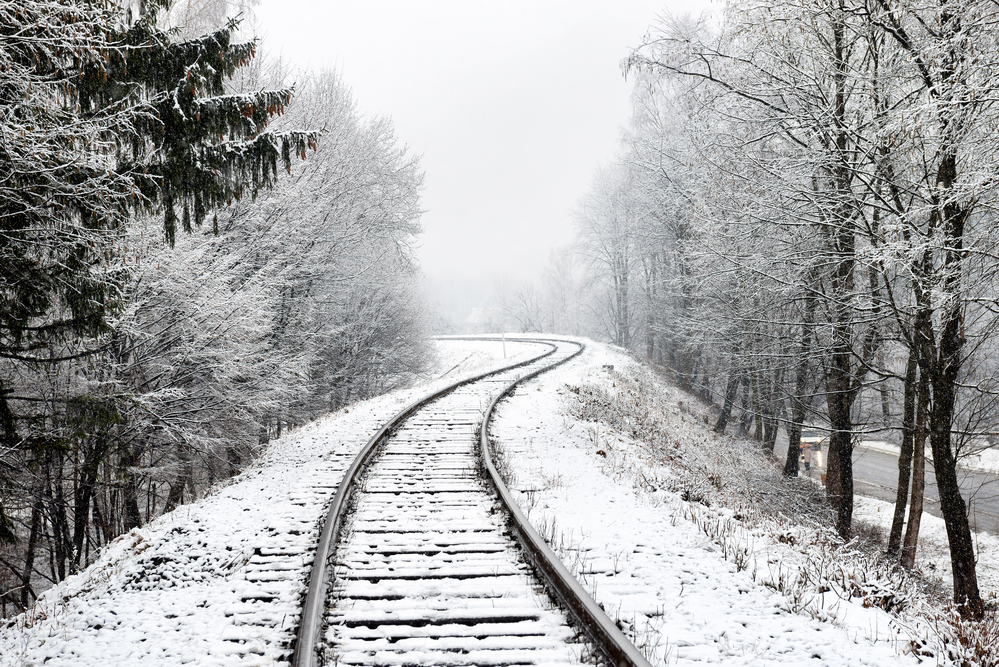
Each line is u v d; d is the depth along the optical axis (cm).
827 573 630
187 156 851
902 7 891
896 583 681
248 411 1678
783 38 1058
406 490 874
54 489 1281
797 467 2014
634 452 1292
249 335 1538
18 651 518
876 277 1177
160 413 1384
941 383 998
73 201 729
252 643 465
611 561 623
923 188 997
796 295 1292
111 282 795
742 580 599
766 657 451
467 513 768
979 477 2805
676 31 1176
